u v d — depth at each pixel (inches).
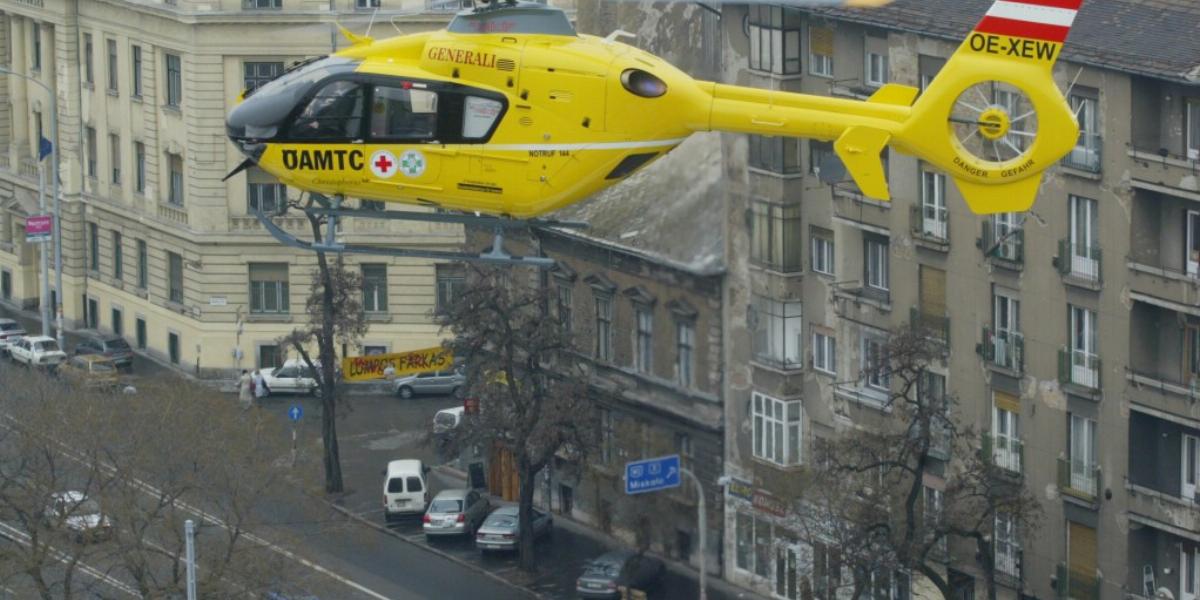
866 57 4495.6
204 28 6092.5
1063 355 4215.1
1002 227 4293.8
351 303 5383.9
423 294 6102.4
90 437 4256.9
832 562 4244.6
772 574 4667.8
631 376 4980.3
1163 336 4101.9
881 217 4503.0
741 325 4741.6
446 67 2795.3
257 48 6097.4
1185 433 4099.4
